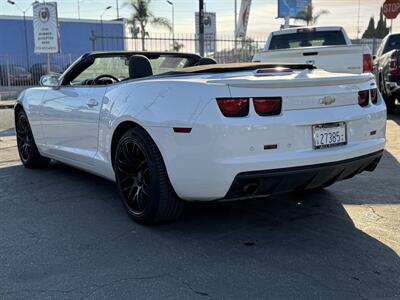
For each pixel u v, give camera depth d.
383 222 4.20
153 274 3.27
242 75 3.88
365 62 8.03
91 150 4.89
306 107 3.70
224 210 4.58
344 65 8.12
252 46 17.83
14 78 24.44
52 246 3.77
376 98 4.34
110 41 22.80
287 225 4.18
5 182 5.74
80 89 5.04
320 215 4.42
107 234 4.00
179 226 4.16
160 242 3.82
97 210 4.62
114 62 5.62
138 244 3.78
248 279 3.19
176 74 4.26
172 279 3.20
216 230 4.07
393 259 3.47
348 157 3.86
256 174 3.49
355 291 3.02
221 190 3.54
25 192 5.29
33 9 17.58
